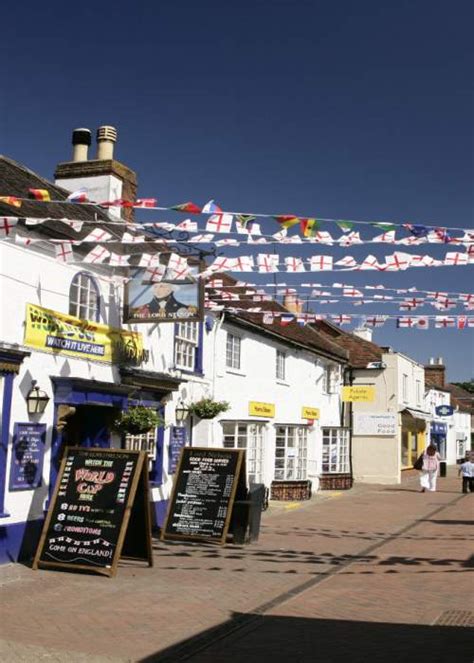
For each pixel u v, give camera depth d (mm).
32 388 10969
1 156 13539
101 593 9039
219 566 11070
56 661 6414
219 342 18016
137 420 12648
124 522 10086
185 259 12250
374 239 8430
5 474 10477
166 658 6586
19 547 10727
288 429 22609
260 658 6578
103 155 15812
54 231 11469
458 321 12375
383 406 30500
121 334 13211
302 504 21016
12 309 10688
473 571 10867
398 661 6418
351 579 10227
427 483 26719
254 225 8602
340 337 31984
